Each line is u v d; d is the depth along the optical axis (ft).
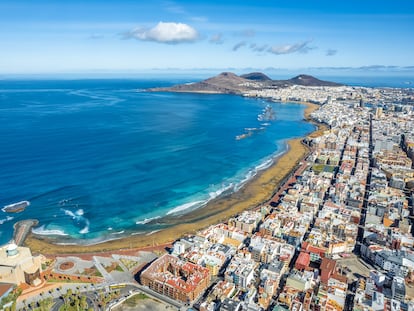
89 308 632.79
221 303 630.33
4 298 629.92
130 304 655.35
